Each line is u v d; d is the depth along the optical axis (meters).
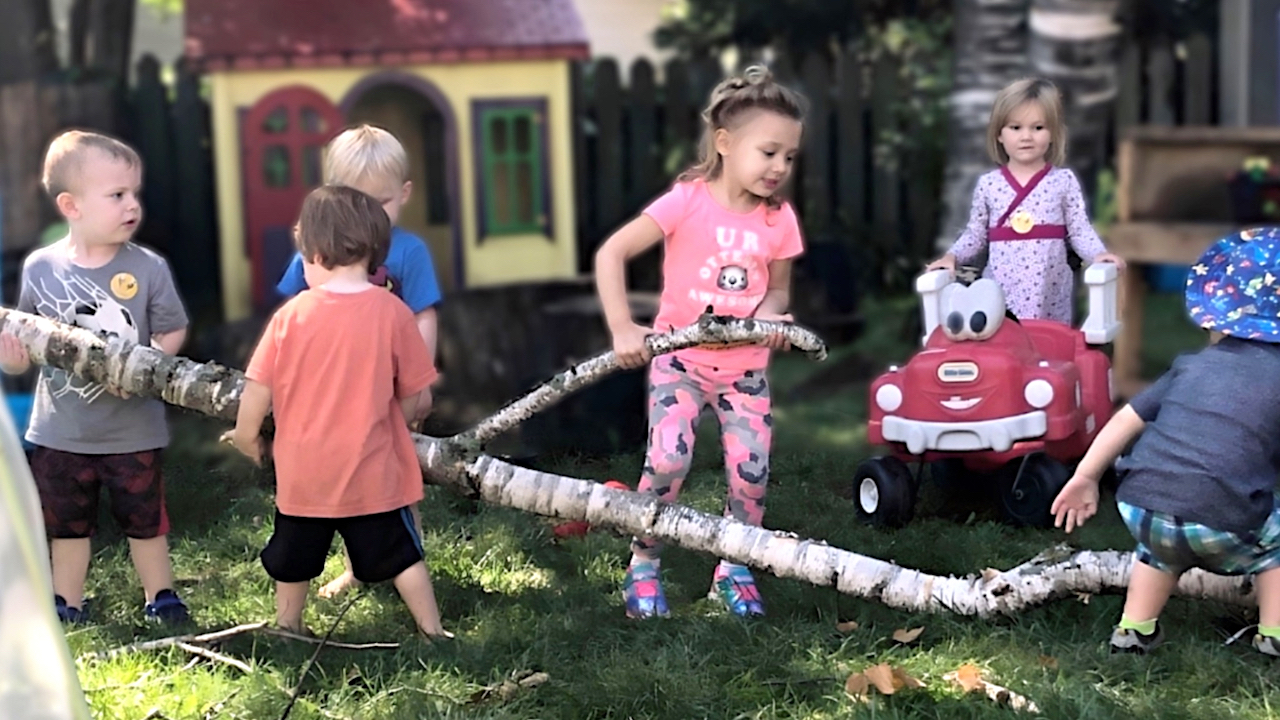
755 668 4.12
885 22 15.48
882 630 4.47
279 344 4.35
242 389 4.60
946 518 6.09
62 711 2.96
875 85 14.05
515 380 11.53
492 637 4.41
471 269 13.07
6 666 2.89
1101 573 4.42
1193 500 4.05
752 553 4.56
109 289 4.73
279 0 12.91
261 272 12.60
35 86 13.05
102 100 13.16
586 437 7.06
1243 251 4.25
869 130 14.16
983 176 6.47
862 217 14.06
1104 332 6.14
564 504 4.67
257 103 12.54
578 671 4.15
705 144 4.77
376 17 12.88
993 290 5.94
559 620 4.60
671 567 5.25
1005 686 4.00
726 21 15.57
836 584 4.54
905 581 4.53
